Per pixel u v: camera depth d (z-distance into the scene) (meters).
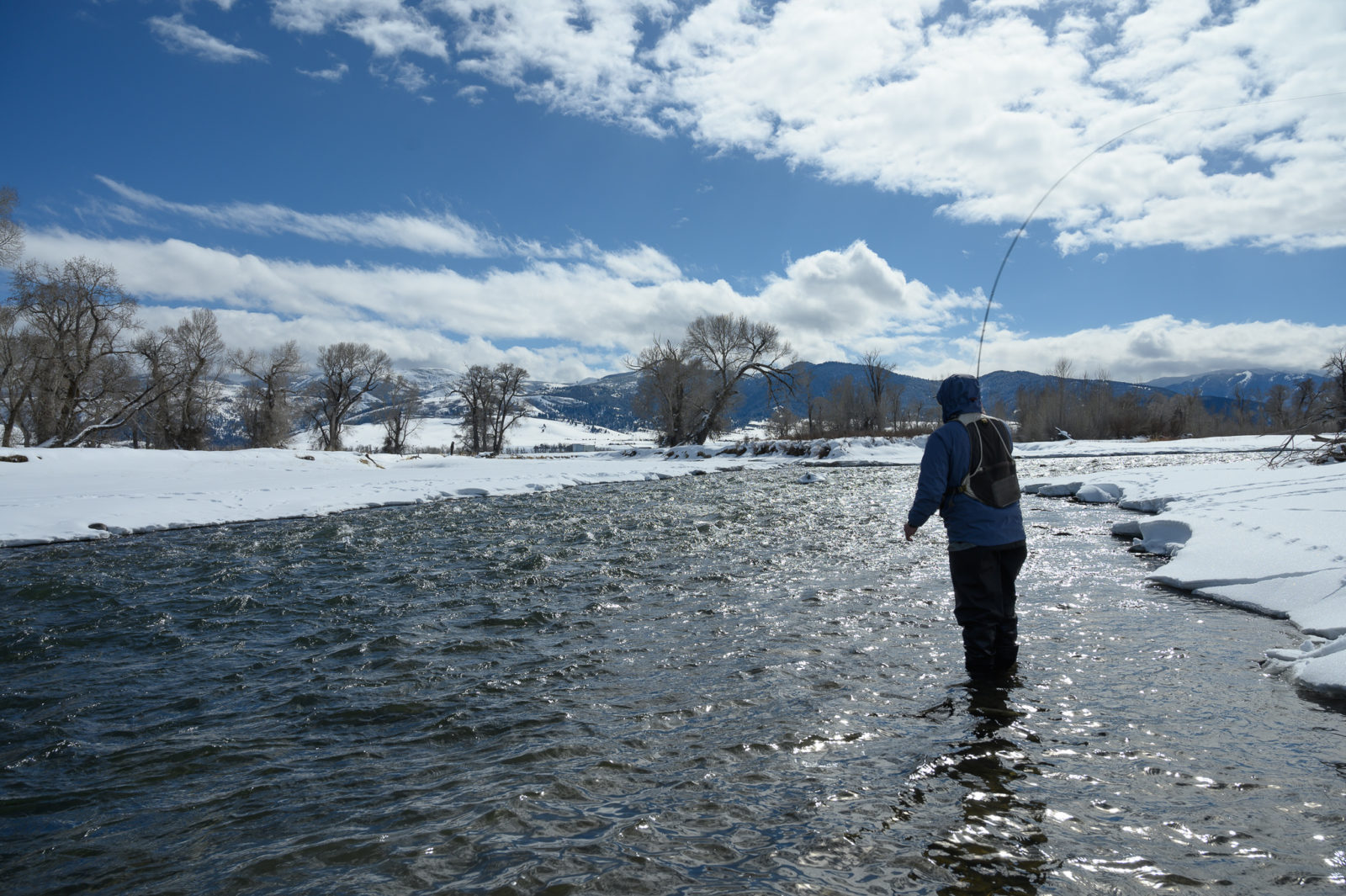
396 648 5.07
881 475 24.89
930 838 2.28
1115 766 2.74
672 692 3.90
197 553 9.73
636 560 8.31
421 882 2.16
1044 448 43.72
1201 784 2.57
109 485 18.80
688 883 2.08
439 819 2.59
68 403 37.59
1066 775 2.68
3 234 30.38
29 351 36.47
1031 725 3.18
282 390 54.91
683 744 3.19
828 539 9.53
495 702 3.90
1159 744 2.93
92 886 2.28
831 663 4.26
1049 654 4.24
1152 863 2.08
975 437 3.97
